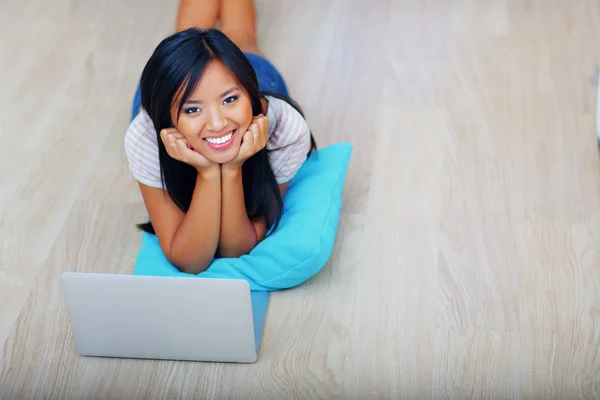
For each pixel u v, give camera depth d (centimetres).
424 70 253
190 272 189
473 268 195
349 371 176
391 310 187
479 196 213
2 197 218
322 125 236
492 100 241
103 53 263
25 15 278
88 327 175
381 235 204
